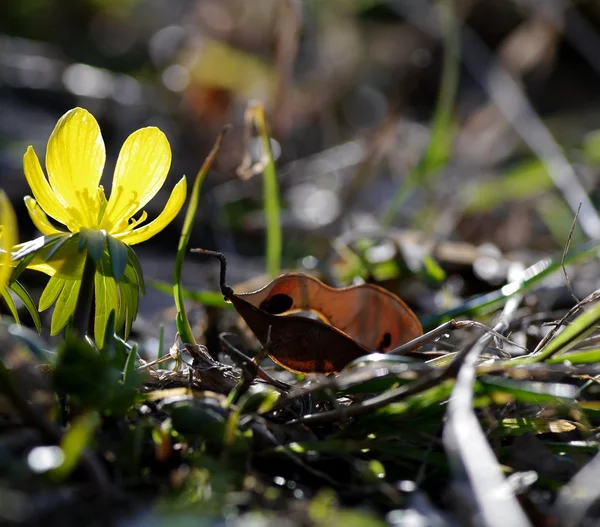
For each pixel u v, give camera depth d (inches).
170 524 22.3
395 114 41.9
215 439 23.0
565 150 49.2
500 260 28.6
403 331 24.5
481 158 52.2
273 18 51.3
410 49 62.6
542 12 56.2
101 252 23.3
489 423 23.6
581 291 28.2
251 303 24.1
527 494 23.0
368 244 28.2
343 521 22.4
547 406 23.9
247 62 50.4
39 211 23.5
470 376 22.9
